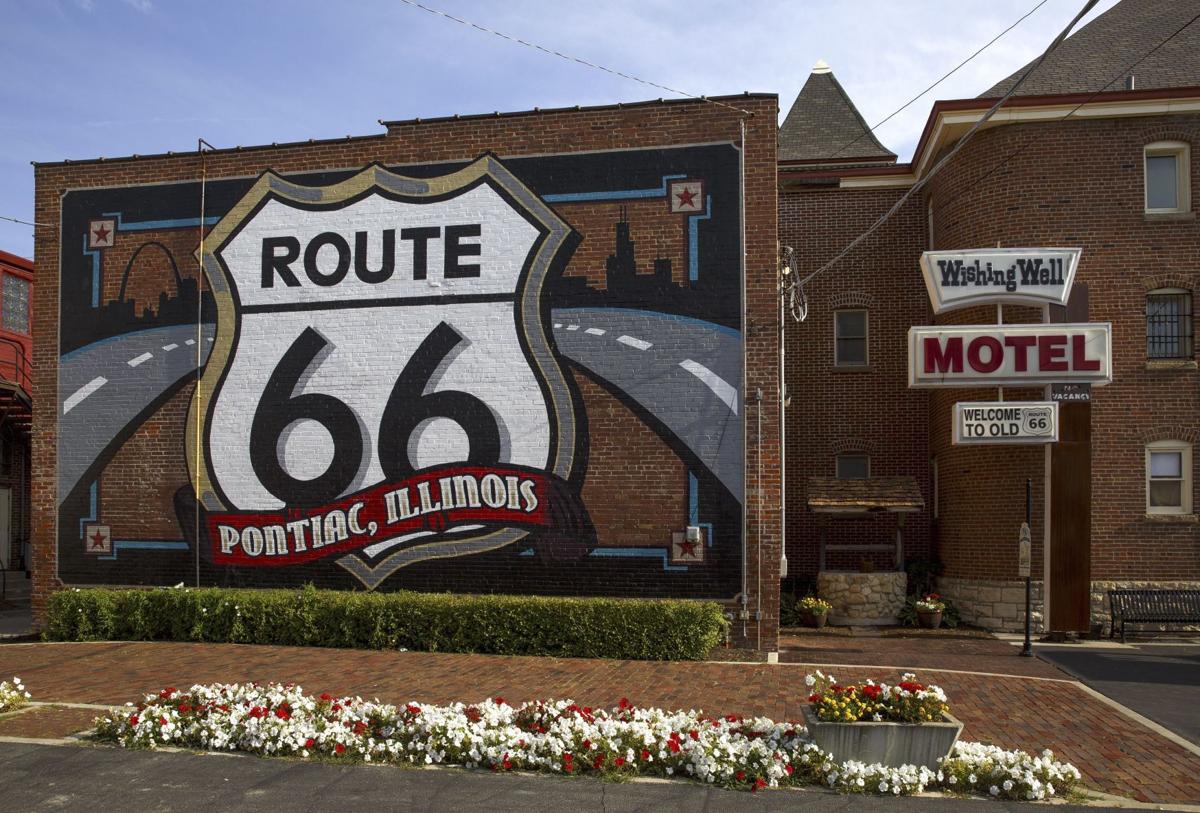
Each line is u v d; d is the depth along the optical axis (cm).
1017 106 1773
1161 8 1991
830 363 2105
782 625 1833
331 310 1589
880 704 799
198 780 775
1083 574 1681
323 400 1579
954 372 1572
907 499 1944
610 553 1474
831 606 1853
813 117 2534
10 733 916
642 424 1480
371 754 837
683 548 1453
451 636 1391
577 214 1523
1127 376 1745
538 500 1499
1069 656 1458
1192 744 912
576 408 1499
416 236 1570
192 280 1641
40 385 1683
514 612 1377
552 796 741
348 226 1595
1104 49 1952
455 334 1545
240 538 1591
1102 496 1736
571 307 1513
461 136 1566
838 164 2336
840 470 2103
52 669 1255
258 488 1590
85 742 880
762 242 1470
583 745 817
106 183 1683
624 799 736
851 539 2058
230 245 1633
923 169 2061
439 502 1529
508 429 1516
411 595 1443
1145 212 1759
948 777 766
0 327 2802
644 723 852
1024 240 1778
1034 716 1026
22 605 2223
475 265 1548
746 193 1479
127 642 1480
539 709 903
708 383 1466
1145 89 1747
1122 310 1753
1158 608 1662
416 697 1070
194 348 1631
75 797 732
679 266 1488
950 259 1609
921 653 1477
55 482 1662
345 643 1421
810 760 781
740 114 1488
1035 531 1716
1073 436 1698
